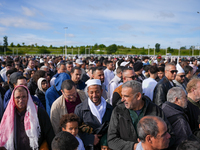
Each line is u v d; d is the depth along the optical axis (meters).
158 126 1.70
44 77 4.13
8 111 2.28
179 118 2.20
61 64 5.16
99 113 2.61
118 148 2.17
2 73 6.92
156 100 3.34
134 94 2.12
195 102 2.86
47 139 2.50
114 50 72.00
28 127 2.28
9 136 2.22
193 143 1.59
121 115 2.24
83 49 74.56
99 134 2.52
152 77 4.19
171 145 2.06
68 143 1.75
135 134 2.17
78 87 4.35
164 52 64.44
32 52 87.94
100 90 2.65
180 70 3.91
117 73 4.33
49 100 3.38
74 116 2.31
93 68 4.45
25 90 2.33
